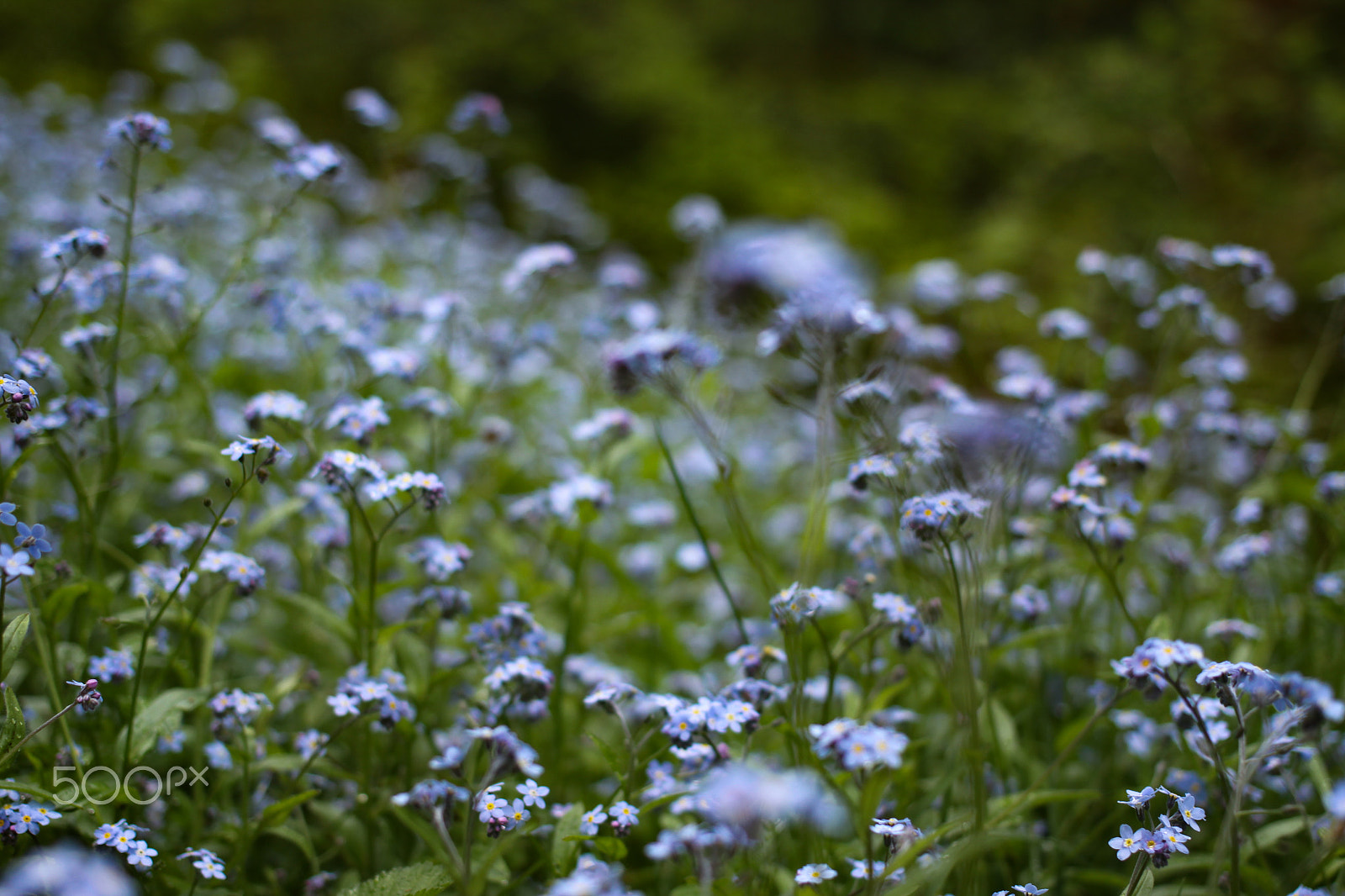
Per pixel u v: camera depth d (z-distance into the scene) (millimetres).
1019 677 918
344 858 856
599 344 1169
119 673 825
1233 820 767
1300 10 2723
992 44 3422
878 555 907
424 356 1076
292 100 2598
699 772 814
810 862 818
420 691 855
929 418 858
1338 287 1011
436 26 2783
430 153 1428
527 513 960
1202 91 2531
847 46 3506
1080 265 1024
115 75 2652
